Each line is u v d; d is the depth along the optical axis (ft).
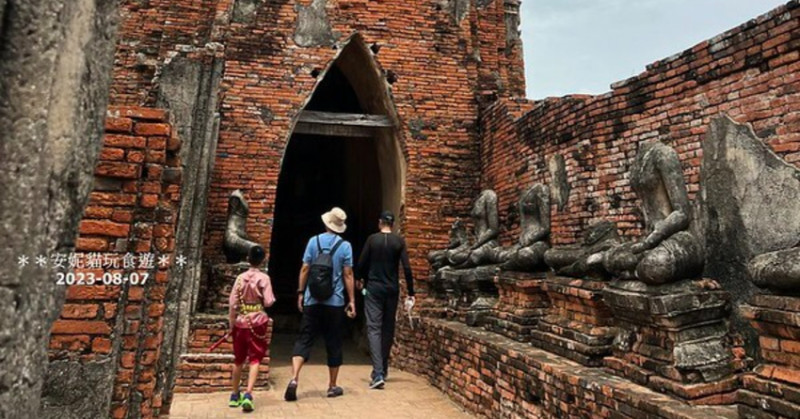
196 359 21.44
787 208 13.08
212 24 29.32
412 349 26.63
